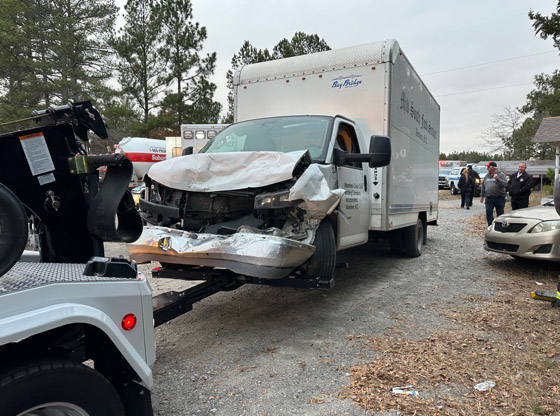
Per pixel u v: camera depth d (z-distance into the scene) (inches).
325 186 153.3
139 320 83.7
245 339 160.2
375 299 211.3
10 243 66.5
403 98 258.4
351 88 240.5
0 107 1037.8
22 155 84.0
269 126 208.8
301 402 116.0
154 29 1114.7
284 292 224.2
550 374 130.6
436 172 394.3
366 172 229.1
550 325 171.9
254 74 272.4
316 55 254.5
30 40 1098.1
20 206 68.0
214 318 184.1
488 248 283.9
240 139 207.6
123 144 641.6
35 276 78.3
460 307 197.8
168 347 153.8
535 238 252.4
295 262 141.6
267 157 151.7
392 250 320.5
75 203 93.7
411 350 148.6
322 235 162.2
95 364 84.7
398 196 254.7
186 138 470.3
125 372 83.7
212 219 163.9
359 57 237.9
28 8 1100.5
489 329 168.7
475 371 132.3
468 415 108.6
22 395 62.1
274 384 125.9
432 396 117.8
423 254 338.3
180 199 165.9
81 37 1129.4
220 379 129.3
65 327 77.5
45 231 95.5
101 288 76.9
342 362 139.9
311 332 166.9
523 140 1760.6
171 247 146.9
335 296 216.8
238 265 137.3
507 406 112.7
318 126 196.5
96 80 1161.4
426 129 336.2
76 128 94.9
